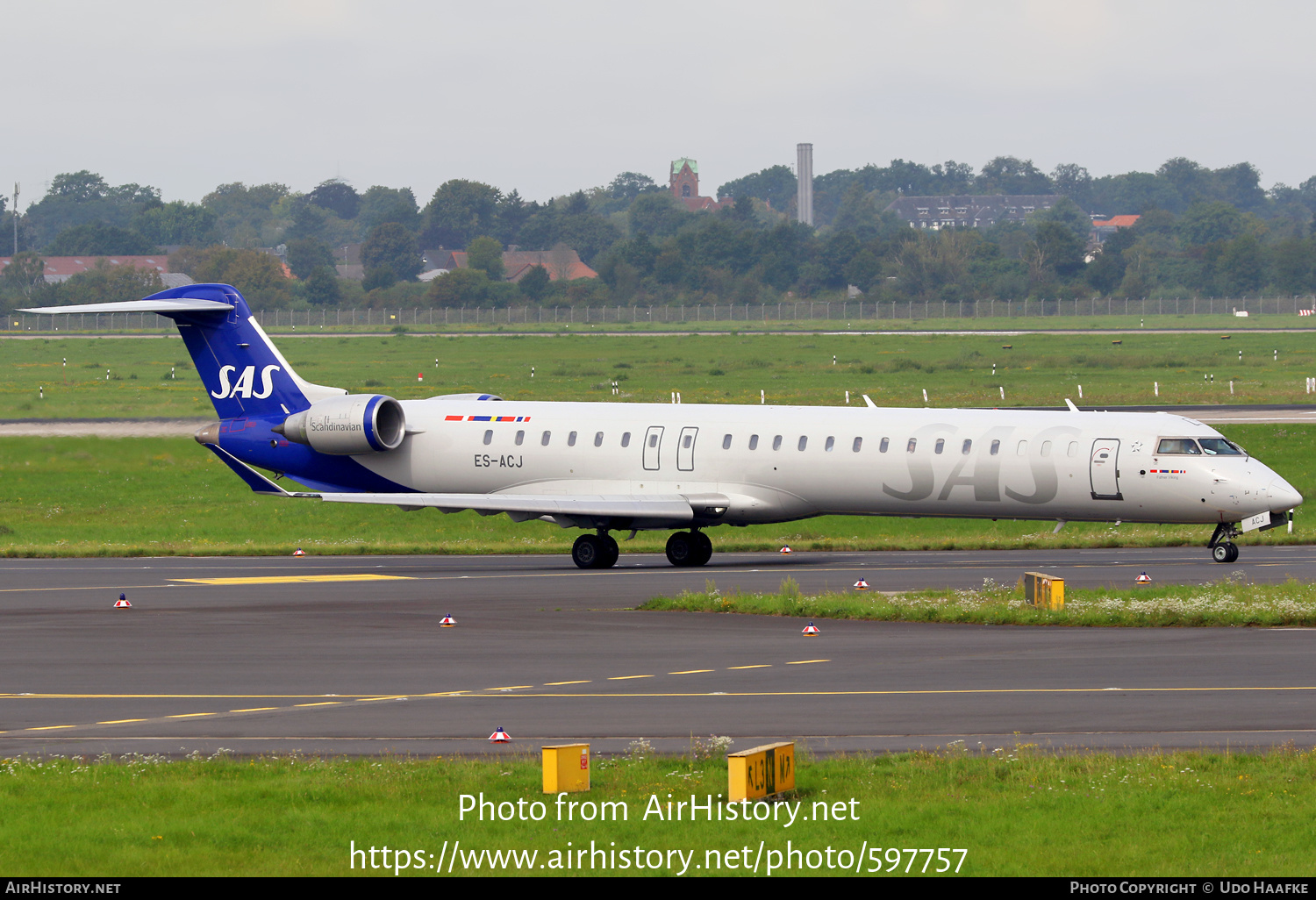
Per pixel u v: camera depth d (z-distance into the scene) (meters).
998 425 150.50
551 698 87.19
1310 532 172.38
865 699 85.38
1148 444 144.50
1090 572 141.88
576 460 164.00
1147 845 56.66
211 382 179.50
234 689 91.31
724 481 158.25
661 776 67.44
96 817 61.00
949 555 163.25
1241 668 92.75
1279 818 59.56
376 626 115.38
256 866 54.88
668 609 121.75
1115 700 84.12
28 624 118.31
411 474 171.62
